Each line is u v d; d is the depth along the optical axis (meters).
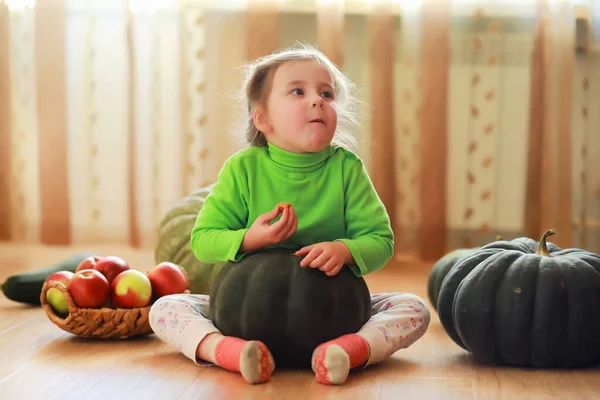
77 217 3.92
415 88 3.65
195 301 1.80
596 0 3.54
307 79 1.70
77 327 1.90
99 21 3.85
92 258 2.09
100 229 3.91
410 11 3.62
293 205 1.71
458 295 1.68
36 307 2.38
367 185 1.75
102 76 3.86
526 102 3.63
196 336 1.65
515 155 3.65
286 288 1.58
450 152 3.67
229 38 3.74
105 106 3.87
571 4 3.54
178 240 2.51
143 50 3.79
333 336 1.58
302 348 1.58
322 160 1.73
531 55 3.58
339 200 1.72
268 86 1.72
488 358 1.66
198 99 3.75
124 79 3.85
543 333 1.59
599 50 3.56
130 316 1.92
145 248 3.81
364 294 1.65
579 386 1.52
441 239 3.62
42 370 1.64
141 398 1.43
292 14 3.70
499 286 1.63
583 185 3.61
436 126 3.61
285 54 1.75
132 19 3.76
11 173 3.92
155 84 3.76
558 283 1.60
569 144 3.58
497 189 3.67
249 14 3.66
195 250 1.74
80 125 3.89
